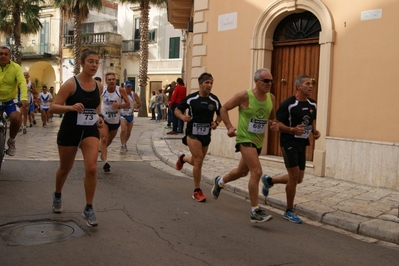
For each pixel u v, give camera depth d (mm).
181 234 5012
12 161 8938
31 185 6930
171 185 7770
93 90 4965
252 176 5457
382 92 7992
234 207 6480
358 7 8312
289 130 5527
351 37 8422
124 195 6727
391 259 4648
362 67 8266
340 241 5188
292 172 5680
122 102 8727
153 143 12969
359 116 8305
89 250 4297
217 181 6332
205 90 6441
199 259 4254
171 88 17891
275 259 4395
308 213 6215
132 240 4672
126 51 36781
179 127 16156
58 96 4820
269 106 5617
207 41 11219
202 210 6172
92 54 4895
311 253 4664
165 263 4086
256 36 10047
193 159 6664
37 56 39375
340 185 8031
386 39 7930
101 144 8492
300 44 9656
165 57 34750
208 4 11133
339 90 8609
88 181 4891
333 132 8695
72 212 5559
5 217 5242
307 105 5590
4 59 7074
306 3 9102
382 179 7883
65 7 32906
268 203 6840
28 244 4383
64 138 4957
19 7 28766
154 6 34750
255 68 10086
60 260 4012
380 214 6051
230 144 10742
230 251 4551
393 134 7836
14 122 7324
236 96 5586
